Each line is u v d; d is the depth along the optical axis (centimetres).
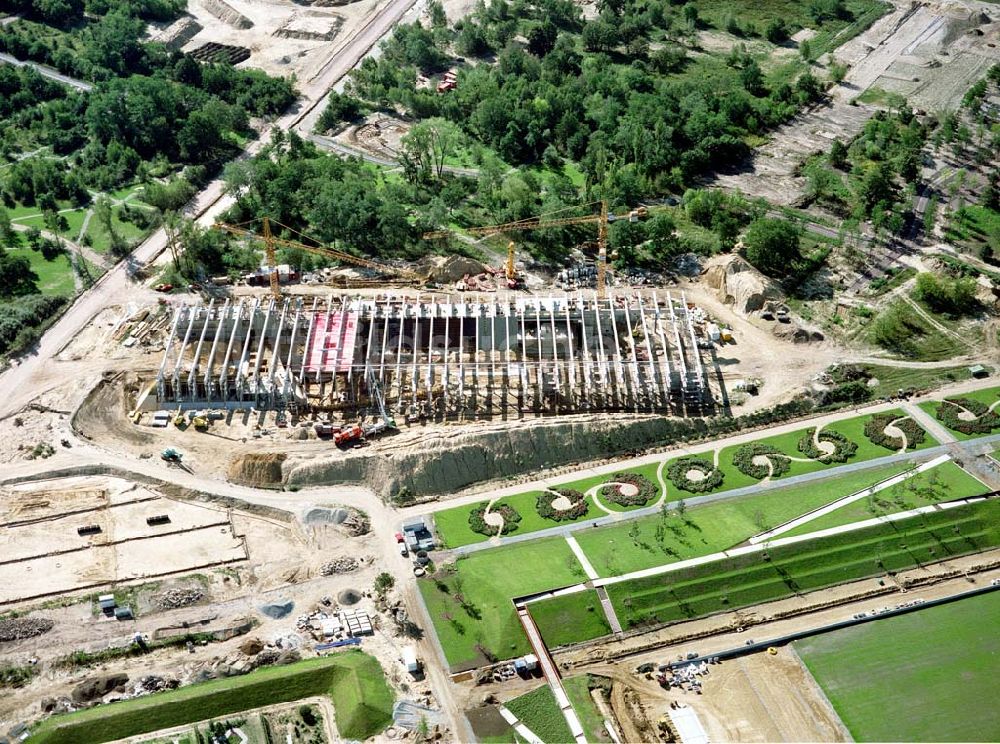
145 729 18938
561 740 18888
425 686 19850
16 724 19012
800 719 19425
